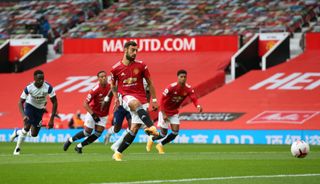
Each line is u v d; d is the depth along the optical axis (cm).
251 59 9725
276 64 9625
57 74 10250
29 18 12556
